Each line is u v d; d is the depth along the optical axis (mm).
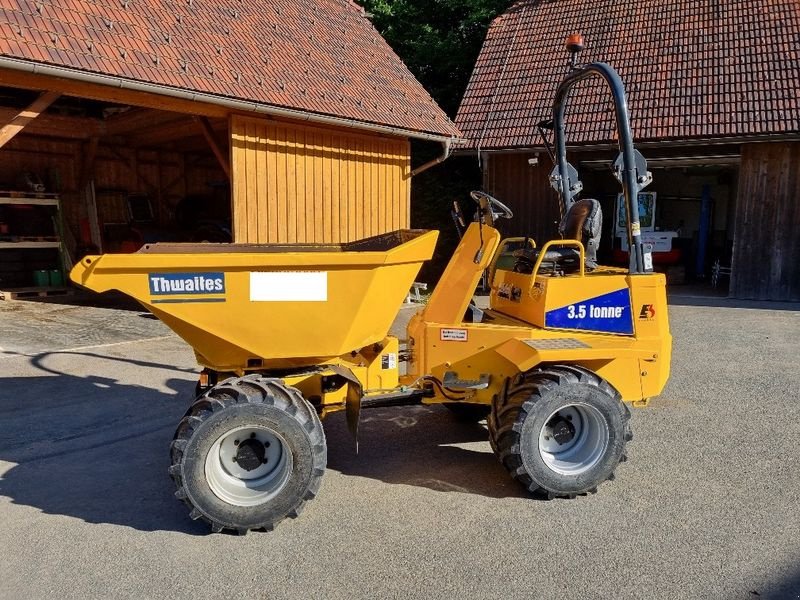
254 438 3906
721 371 7566
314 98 10227
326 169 11180
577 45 5156
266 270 3904
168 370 7500
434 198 18297
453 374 4703
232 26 10625
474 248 4723
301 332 4090
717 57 13836
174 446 3717
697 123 12773
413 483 4566
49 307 11312
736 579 3336
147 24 9062
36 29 7402
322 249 5504
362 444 5344
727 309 12055
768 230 13039
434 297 4793
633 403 4625
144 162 15086
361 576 3381
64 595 3219
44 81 7352
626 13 15977
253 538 3789
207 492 3729
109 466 4875
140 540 3768
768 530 3840
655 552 3600
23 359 7828
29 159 13141
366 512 4113
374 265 4102
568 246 4898
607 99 14062
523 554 3590
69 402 6363
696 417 5930
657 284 4559
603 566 3461
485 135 14609
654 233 16219
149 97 8477
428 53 20578
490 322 5051
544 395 4129
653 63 14352
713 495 4324
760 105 12570
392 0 21578
